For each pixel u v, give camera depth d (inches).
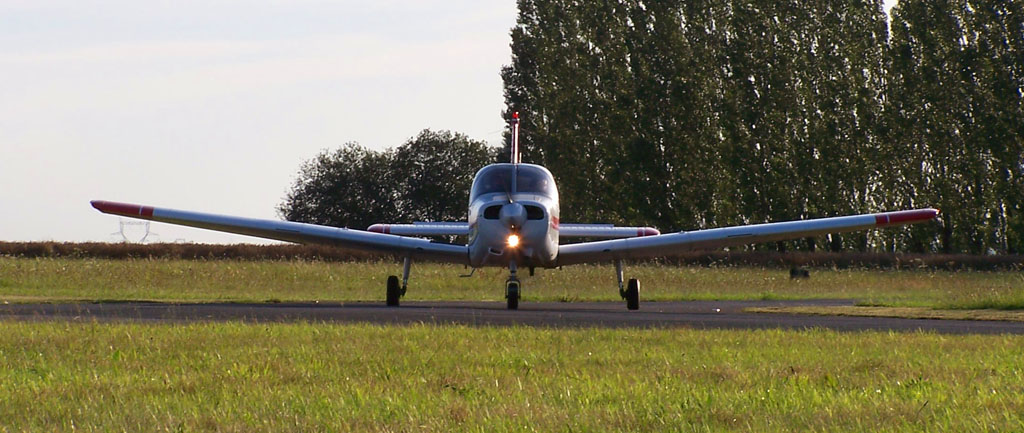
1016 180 5516.7
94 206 2306.8
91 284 3189.0
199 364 1088.8
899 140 5708.7
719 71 5910.4
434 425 770.2
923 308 2239.2
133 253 4906.5
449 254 2261.3
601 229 2518.5
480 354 1186.0
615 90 5920.3
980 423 770.2
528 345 1279.5
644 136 5802.2
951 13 5698.8
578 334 1414.9
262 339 1316.4
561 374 1040.8
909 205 5812.0
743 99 5797.2
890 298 3014.3
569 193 5935.0
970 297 2358.5
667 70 5876.0
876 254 5315.0
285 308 2103.8
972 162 5585.6
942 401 868.6
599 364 1125.7
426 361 1120.8
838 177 5679.1
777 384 970.1
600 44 6033.5
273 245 5433.1
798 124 5767.7
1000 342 1354.6
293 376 1008.2
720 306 2564.0
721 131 5821.9
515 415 802.8
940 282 3762.3
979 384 960.3
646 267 4387.3
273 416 808.9
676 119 5792.3
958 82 5659.5
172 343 1268.5
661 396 896.3
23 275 3321.9
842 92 5762.8
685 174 5753.0
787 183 5679.1
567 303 2763.3
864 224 2361.0
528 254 2117.4
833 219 2394.2
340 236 2306.8
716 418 801.6
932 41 5703.7
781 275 4050.2
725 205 5767.7
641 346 1283.2
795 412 825.5
